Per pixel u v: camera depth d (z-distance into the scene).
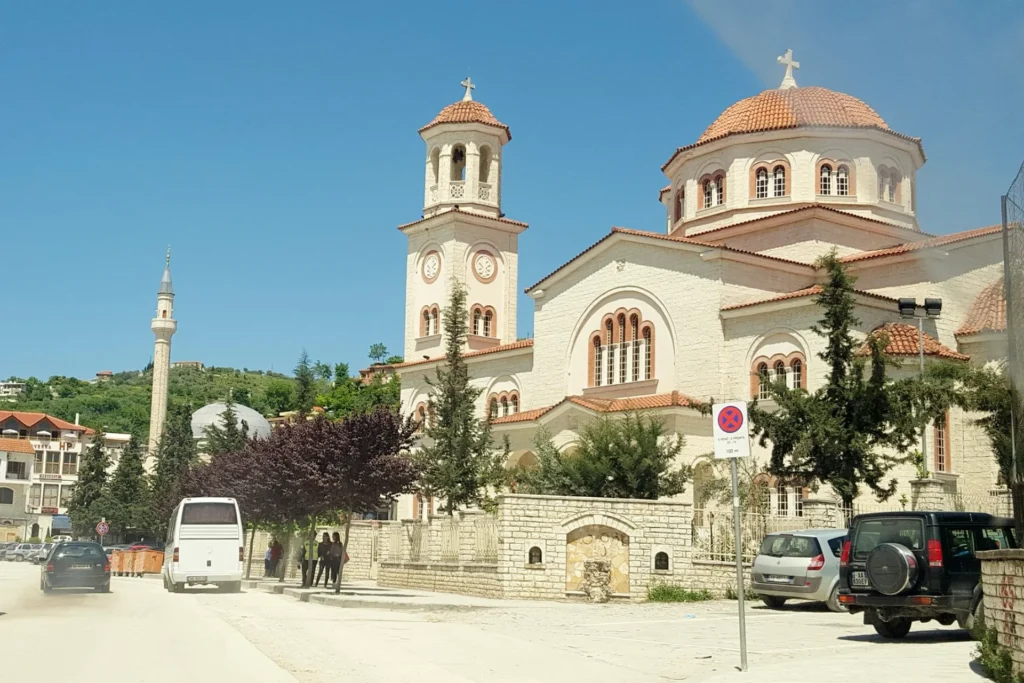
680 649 19.56
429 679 15.22
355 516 72.38
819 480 35.22
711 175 54.00
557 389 54.22
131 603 32.09
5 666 15.53
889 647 19.16
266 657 17.28
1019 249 14.36
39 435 137.12
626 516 33.62
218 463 65.19
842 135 51.38
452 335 50.88
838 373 34.25
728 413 17.38
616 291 51.41
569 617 27.23
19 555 95.94
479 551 36.38
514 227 67.62
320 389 170.38
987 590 15.30
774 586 28.66
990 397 34.22
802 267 48.03
